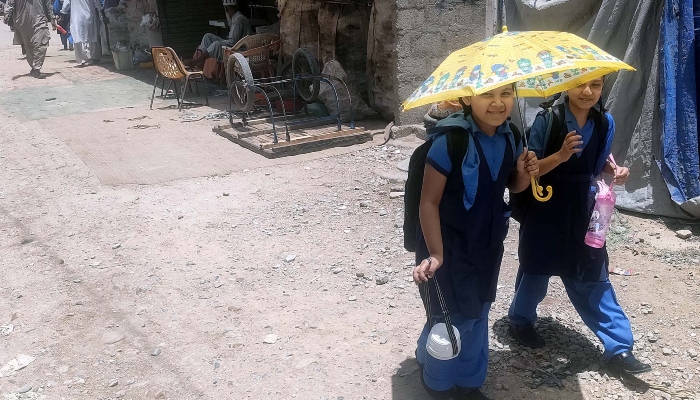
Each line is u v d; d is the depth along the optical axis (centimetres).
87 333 399
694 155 521
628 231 510
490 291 286
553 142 309
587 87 294
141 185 671
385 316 403
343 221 554
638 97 557
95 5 1590
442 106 286
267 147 745
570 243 317
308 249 504
